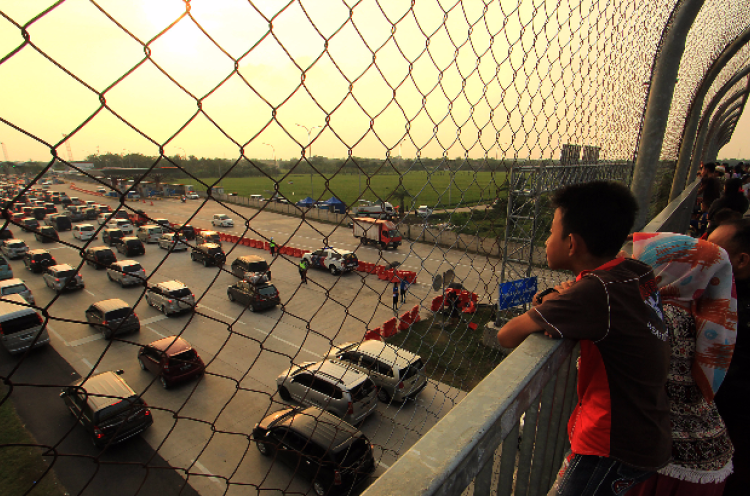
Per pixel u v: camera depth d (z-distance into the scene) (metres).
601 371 1.40
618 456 1.37
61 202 34.16
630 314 1.32
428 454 0.91
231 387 8.90
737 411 2.44
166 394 8.55
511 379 1.17
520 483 1.56
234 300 13.78
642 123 3.70
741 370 2.47
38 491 5.95
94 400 5.84
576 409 1.61
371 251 22.28
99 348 10.73
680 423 1.66
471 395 1.11
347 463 5.45
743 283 2.44
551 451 1.74
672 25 3.27
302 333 11.81
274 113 1.06
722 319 1.61
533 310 1.41
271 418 7.02
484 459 1.03
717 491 1.68
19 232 28.02
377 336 10.93
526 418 1.49
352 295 15.44
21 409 8.09
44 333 10.55
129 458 6.69
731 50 5.80
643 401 1.34
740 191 4.16
